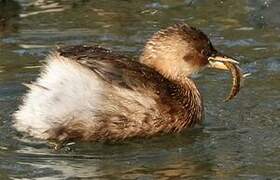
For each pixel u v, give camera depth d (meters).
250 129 13.79
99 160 12.73
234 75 14.35
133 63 13.63
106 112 13.05
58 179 12.10
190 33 14.24
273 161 12.67
